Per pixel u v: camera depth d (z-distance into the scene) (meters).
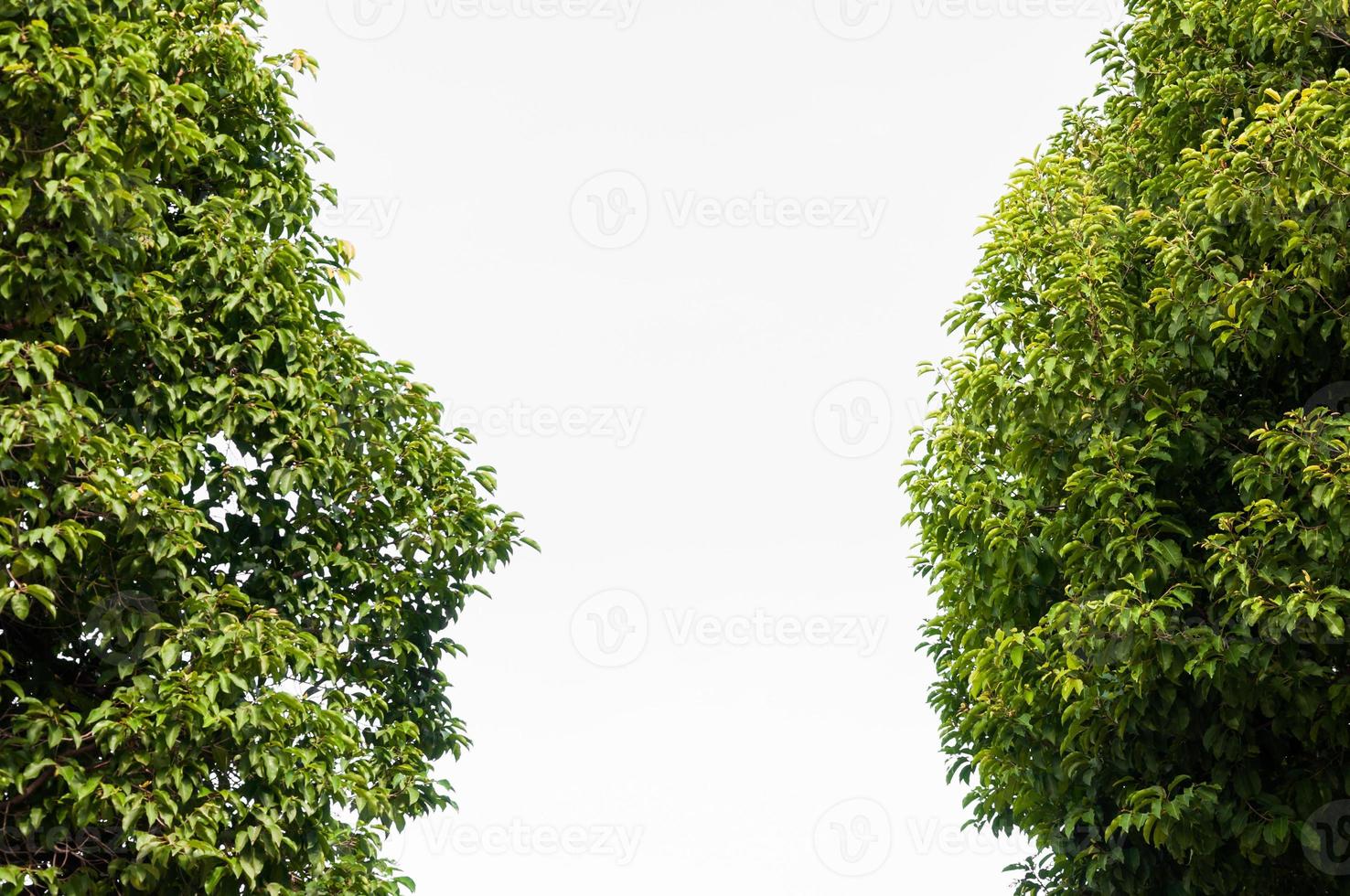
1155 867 10.82
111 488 8.77
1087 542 10.38
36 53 8.70
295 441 10.43
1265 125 9.42
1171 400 10.33
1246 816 10.02
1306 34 10.53
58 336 9.35
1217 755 9.95
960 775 12.79
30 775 8.58
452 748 12.08
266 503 10.70
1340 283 9.95
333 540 11.27
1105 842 11.01
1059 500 11.20
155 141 9.91
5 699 9.52
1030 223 11.40
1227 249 10.48
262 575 10.73
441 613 11.90
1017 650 10.65
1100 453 10.45
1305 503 9.66
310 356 10.91
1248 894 10.64
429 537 11.73
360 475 11.41
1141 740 10.47
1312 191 9.37
